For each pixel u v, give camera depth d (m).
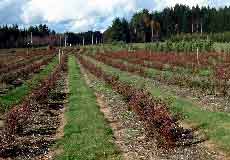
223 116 22.17
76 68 64.06
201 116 22.45
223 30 181.00
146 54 80.62
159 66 54.06
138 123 22.59
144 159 16.47
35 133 21.16
